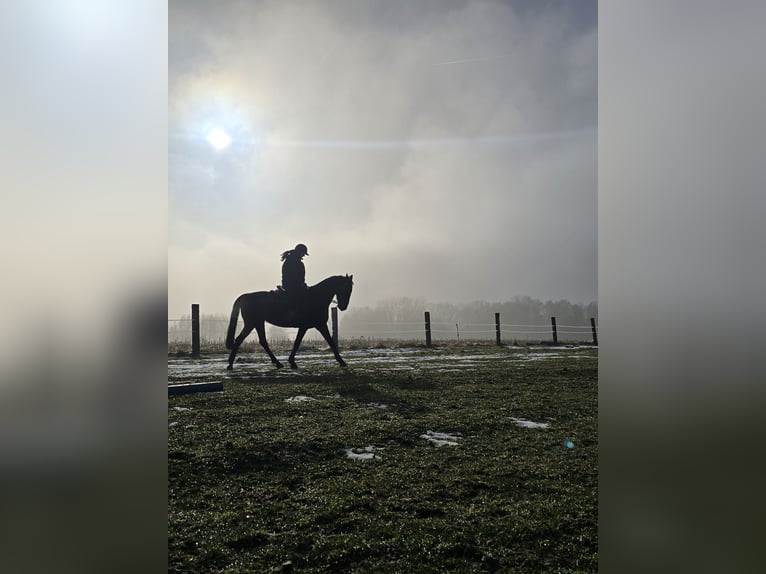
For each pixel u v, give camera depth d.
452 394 6.30
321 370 8.13
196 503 3.29
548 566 2.64
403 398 6.06
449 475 3.78
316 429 4.79
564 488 3.56
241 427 4.78
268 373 7.81
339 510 3.22
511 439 4.61
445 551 2.77
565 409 5.63
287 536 2.91
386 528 3.00
